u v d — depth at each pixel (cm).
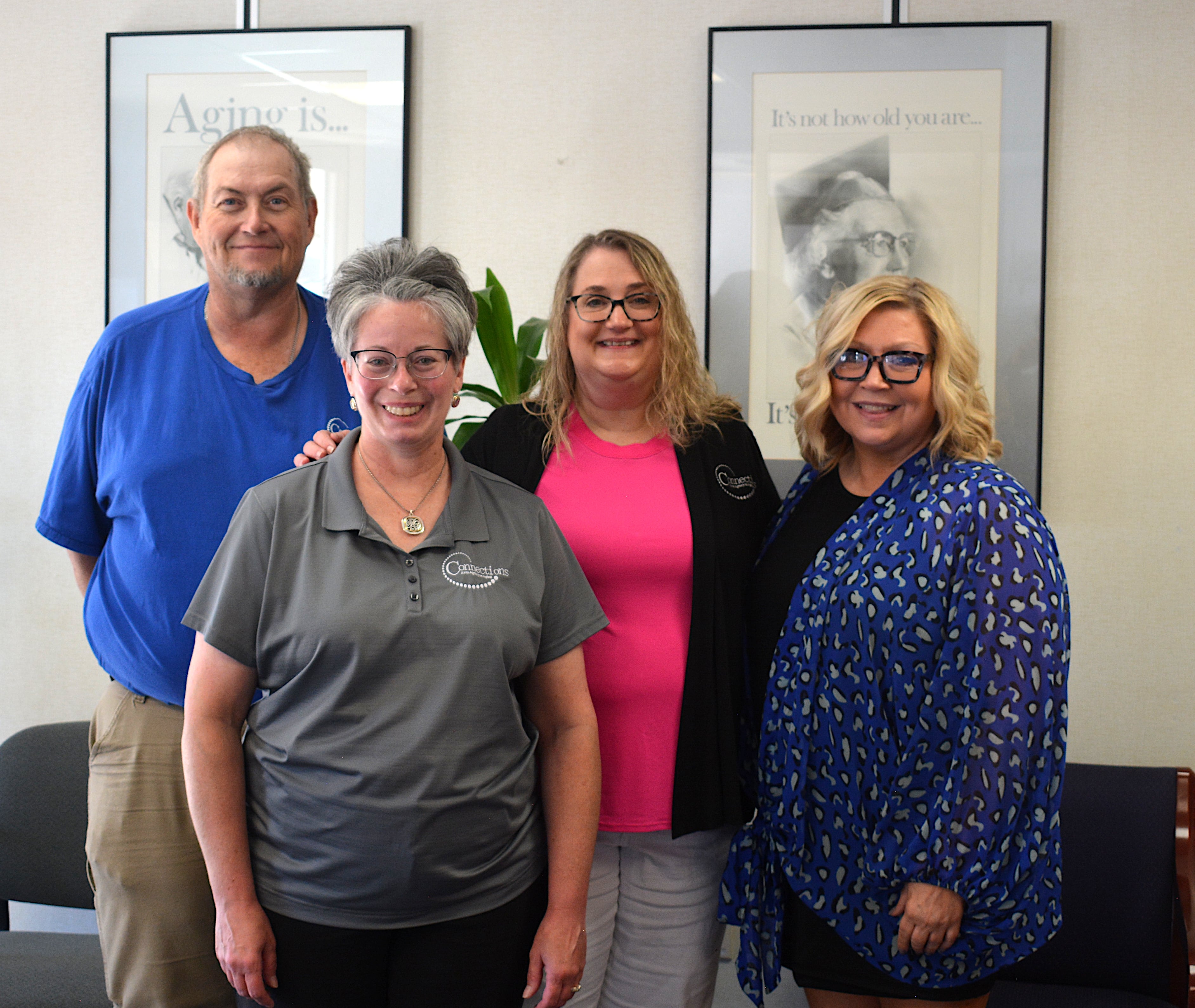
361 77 262
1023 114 247
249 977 141
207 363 184
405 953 145
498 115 264
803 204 253
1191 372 249
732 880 176
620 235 184
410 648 140
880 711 158
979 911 150
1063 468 254
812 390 174
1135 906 224
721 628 177
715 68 254
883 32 250
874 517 166
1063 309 252
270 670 145
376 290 144
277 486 148
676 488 183
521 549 152
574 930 152
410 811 138
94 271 274
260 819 146
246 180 176
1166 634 253
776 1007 257
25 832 244
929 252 251
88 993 198
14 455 278
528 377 236
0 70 274
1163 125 248
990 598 149
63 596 279
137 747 178
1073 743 257
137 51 266
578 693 158
